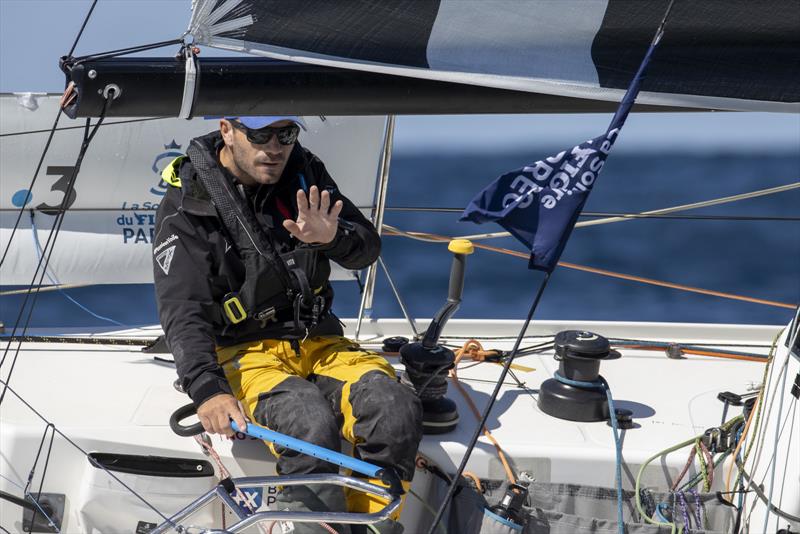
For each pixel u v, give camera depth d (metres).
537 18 2.10
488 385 3.25
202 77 2.07
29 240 3.63
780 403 2.47
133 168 3.63
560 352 3.01
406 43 2.10
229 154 2.75
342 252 2.74
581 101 2.29
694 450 2.79
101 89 2.03
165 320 2.62
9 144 3.51
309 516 2.24
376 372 2.69
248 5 1.96
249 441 2.73
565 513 2.64
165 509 2.68
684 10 2.10
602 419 2.99
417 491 2.78
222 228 2.69
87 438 2.69
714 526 2.67
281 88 2.12
